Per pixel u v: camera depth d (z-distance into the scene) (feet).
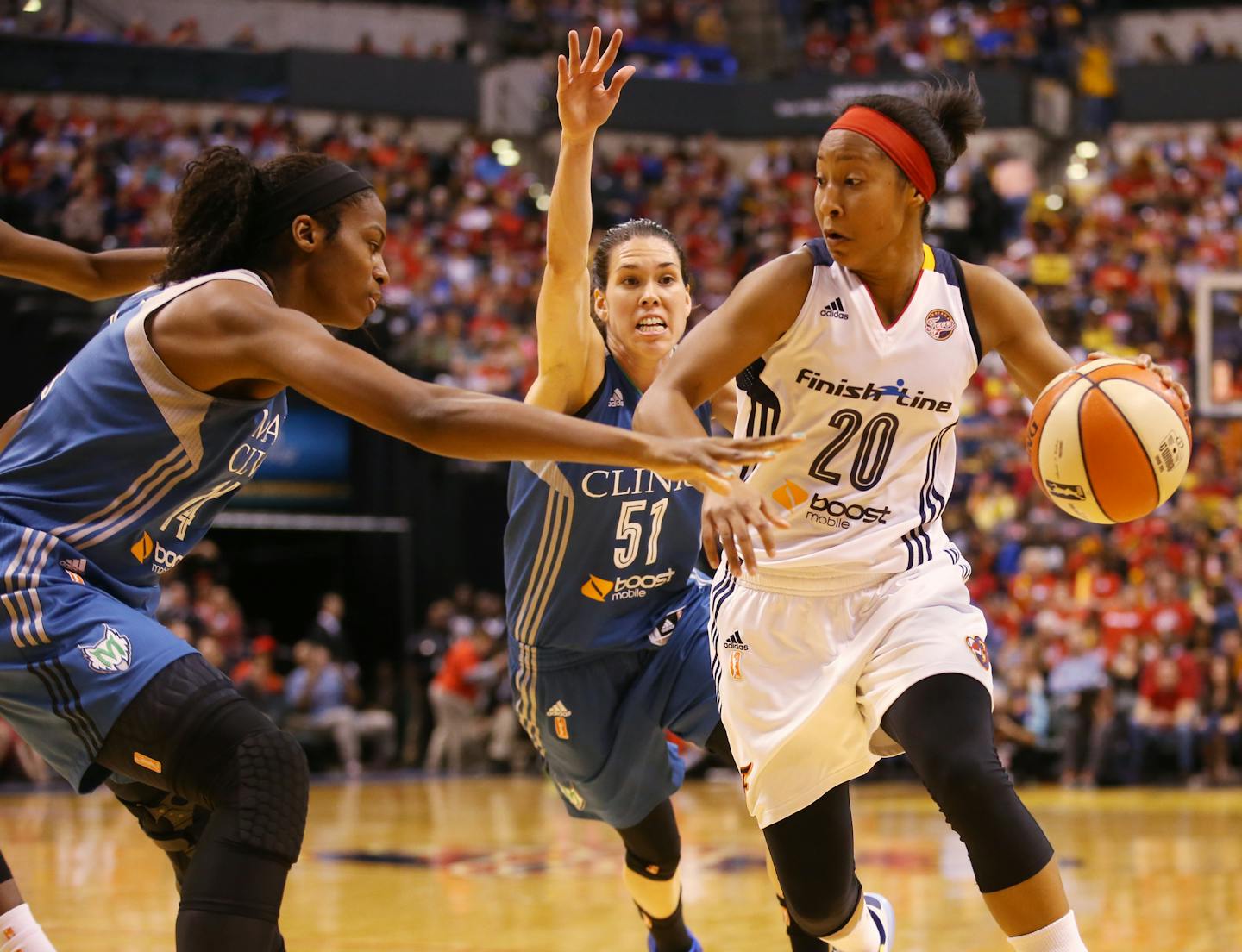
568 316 14.28
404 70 83.15
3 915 10.89
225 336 9.74
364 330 11.60
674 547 15.44
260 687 51.62
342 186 10.89
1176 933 19.44
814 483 12.02
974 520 57.77
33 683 10.03
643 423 11.02
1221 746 47.62
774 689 12.12
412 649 58.39
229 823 9.54
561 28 90.02
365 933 19.89
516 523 15.37
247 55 80.23
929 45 90.99
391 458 59.67
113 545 10.48
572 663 15.61
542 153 86.79
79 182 66.18
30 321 55.83
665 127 87.10
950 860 27.53
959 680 11.22
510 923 20.79
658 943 16.40
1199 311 55.57
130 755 9.96
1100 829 33.88
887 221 11.41
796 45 95.25
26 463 10.42
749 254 80.69
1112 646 49.14
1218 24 91.61
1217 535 56.13
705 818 36.50
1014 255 77.10
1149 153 81.92
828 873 12.30
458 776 54.19
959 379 12.04
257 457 10.93
